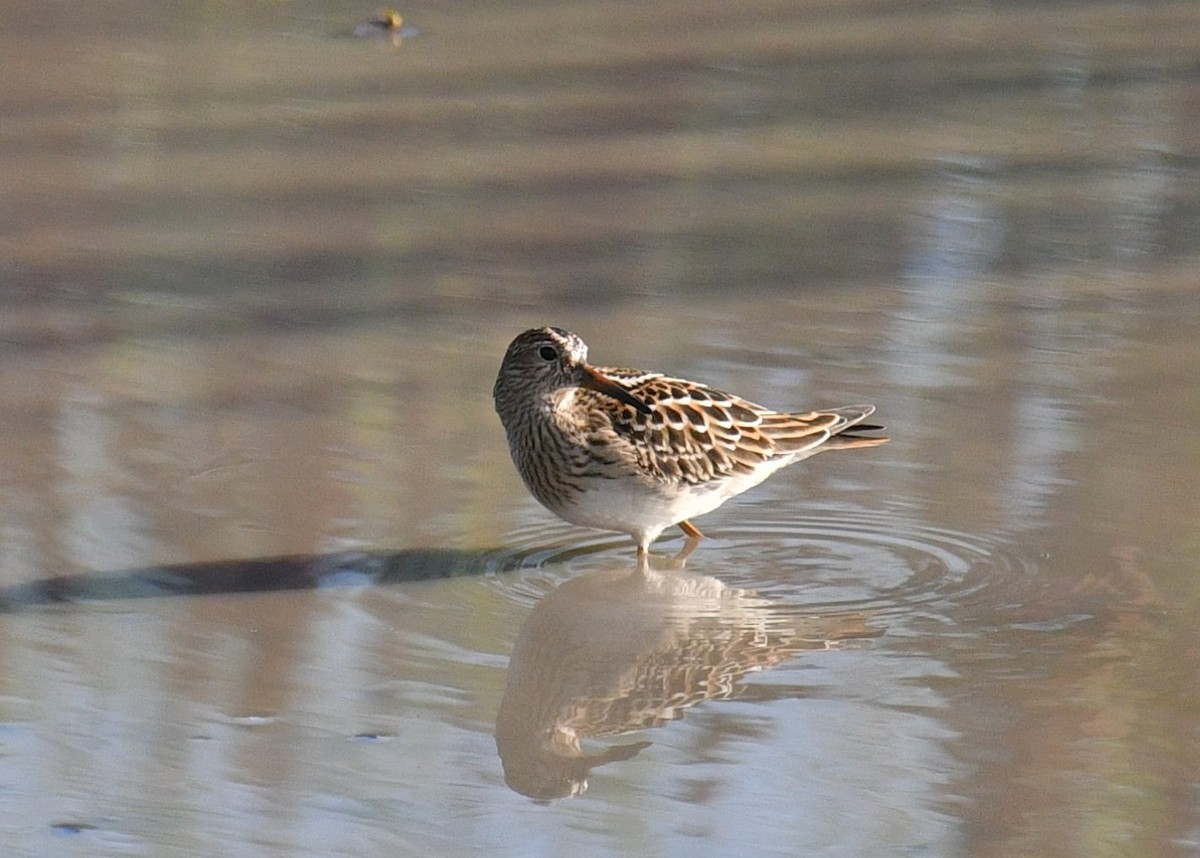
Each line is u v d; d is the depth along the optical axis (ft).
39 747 31.04
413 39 82.74
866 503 42.06
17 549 38.70
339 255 57.77
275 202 62.44
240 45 81.41
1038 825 29.04
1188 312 53.26
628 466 38.78
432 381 48.57
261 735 31.63
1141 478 42.68
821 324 52.26
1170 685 33.58
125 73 76.59
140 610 36.19
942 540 40.11
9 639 34.81
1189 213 61.67
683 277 56.18
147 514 40.63
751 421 40.57
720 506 42.22
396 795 29.89
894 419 46.06
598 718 32.53
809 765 30.96
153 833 28.58
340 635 35.45
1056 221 60.85
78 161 66.03
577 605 37.19
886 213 61.67
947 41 83.66
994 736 31.86
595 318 52.70
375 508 41.37
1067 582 37.99
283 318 52.90
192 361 49.75
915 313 53.21
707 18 87.56
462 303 54.08
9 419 45.60
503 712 32.63
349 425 45.83
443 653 34.88
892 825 29.07
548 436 39.24
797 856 28.14
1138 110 73.46
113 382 48.16
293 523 40.42
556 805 29.66
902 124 71.51
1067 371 49.06
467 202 62.69
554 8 88.94
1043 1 91.50
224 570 38.14
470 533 40.50
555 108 73.00
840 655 35.04
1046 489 42.22
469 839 28.60
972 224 60.64
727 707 33.06
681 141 69.36
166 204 62.08
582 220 60.95
